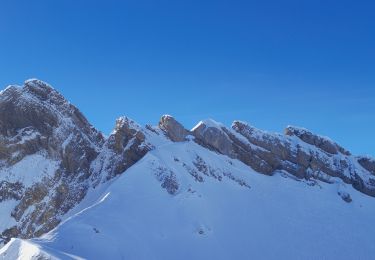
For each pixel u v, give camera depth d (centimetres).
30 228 11488
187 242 9856
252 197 12231
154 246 9400
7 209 11744
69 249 8400
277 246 10744
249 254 10219
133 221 9731
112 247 8831
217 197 11612
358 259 11138
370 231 12400
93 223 9244
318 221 12188
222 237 10406
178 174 11481
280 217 11819
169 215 10300
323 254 10969
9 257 7944
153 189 10756
